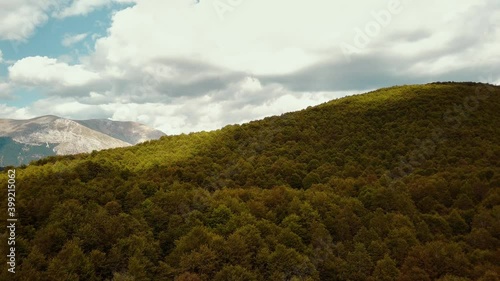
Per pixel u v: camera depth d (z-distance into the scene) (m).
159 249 36.75
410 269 31.16
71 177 53.00
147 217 42.28
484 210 39.22
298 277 32.97
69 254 31.70
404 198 44.12
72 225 37.09
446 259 30.95
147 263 32.97
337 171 57.91
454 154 58.31
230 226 39.31
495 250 33.38
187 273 30.89
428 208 44.59
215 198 47.09
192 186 52.47
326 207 42.75
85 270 31.11
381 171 55.84
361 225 39.72
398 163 58.41
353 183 50.44
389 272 31.25
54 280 28.80
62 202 42.53
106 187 49.62
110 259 33.47
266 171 59.84
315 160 62.22
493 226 36.12
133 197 45.66
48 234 34.75
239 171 62.16
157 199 45.47
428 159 59.12
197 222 40.72
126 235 37.53
